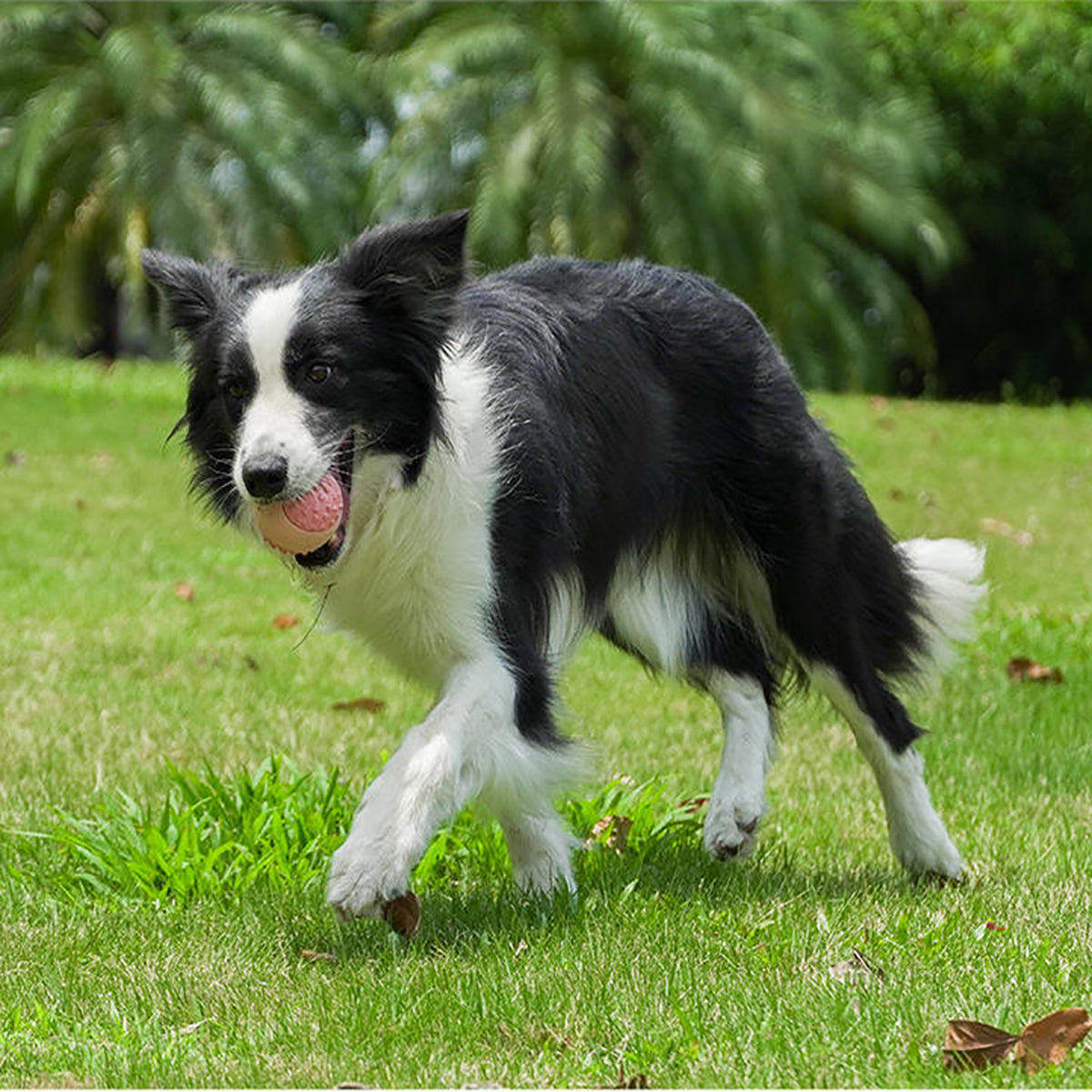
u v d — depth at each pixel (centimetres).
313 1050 578
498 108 3528
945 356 4319
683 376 792
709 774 994
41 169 3500
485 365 702
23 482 2008
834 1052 548
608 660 1328
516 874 731
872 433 2458
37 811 891
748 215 3528
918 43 3962
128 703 1152
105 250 3588
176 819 814
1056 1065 532
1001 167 4084
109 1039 595
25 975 662
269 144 3406
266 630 1413
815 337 3688
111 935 704
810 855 828
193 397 702
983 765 998
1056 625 1395
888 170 3603
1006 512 1953
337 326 659
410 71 3469
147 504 1933
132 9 3572
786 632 809
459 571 678
